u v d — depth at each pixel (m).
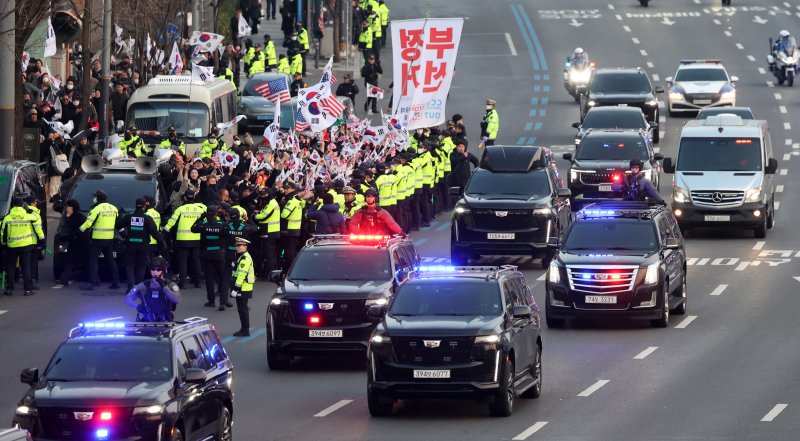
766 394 58.41
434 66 103.88
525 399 58.03
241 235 78.19
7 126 94.06
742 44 199.50
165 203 88.81
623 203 80.94
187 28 158.88
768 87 175.50
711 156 105.81
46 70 117.56
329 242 67.69
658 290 73.19
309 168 94.62
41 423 42.72
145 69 140.00
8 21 92.88
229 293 79.12
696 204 103.81
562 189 95.69
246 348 69.06
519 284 59.31
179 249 83.94
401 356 53.94
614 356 66.94
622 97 144.12
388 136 106.00
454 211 92.88
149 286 60.53
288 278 65.56
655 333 72.88
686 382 60.97
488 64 188.88
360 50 199.25
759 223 103.50
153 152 102.81
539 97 171.00
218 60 157.75
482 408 56.62
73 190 87.69
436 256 95.56
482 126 128.50
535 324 58.81
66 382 44.28
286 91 97.44
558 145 143.75
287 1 189.25
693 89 159.62
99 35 141.25
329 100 97.06
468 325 54.31
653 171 112.75
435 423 53.56
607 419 53.94
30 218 80.69
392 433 51.69
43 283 84.62
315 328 63.09
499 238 91.50
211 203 85.88
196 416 44.88
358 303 63.22
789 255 97.19
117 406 42.62
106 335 46.00
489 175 94.69
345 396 58.84
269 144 99.38
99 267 85.50
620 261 73.38
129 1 136.12
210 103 117.94
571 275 73.56
